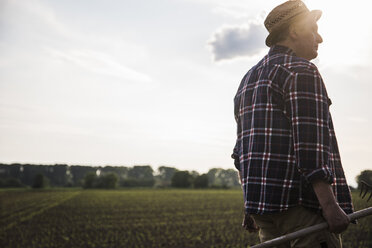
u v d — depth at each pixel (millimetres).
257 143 1556
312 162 1386
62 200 49656
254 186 1542
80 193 77750
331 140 1555
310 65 1520
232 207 35688
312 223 1464
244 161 1631
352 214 1374
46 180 140000
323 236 1430
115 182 131750
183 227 20031
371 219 11219
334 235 1475
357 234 10680
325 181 1376
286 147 1494
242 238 15367
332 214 1345
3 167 179750
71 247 14578
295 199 1468
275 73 1560
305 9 1702
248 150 1604
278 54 1652
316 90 1462
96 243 15477
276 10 1703
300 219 1481
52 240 16375
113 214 28938
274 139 1514
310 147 1397
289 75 1507
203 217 25828
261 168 1526
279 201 1477
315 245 1434
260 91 1592
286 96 1498
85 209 34062
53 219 25359
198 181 126938
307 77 1472
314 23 1719
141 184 153875
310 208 1453
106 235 17641
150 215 27844
